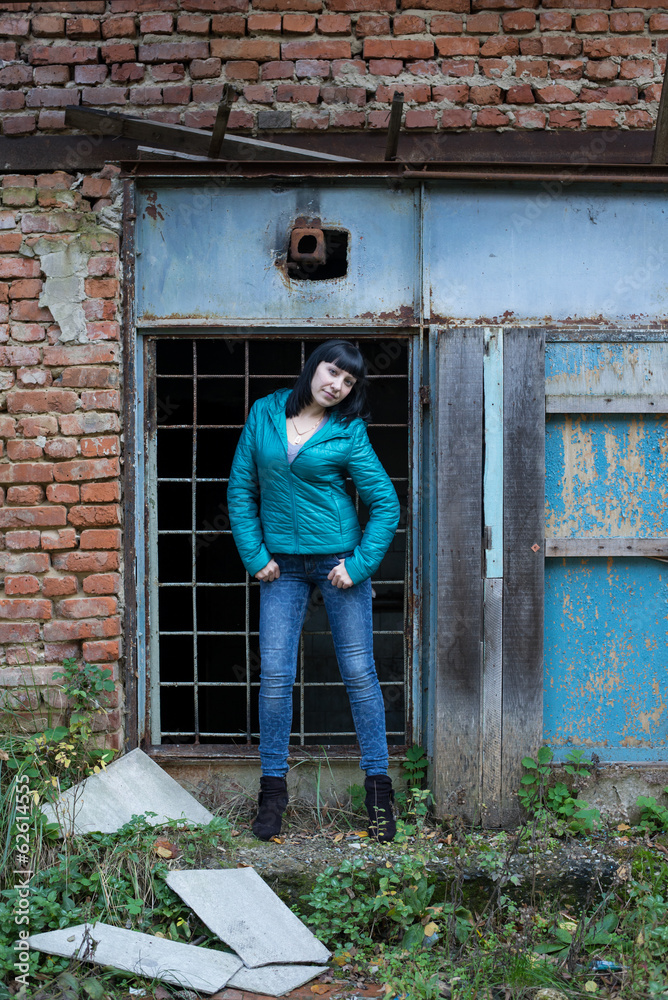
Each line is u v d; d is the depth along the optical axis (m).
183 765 3.30
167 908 2.65
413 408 3.29
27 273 3.12
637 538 3.18
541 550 3.12
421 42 3.28
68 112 3.13
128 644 3.23
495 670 3.12
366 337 3.30
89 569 3.15
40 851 2.71
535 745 3.12
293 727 4.67
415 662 3.29
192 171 3.16
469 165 3.14
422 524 3.28
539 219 3.22
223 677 4.81
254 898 2.66
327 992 2.39
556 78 3.29
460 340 3.10
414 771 3.25
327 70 3.28
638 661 3.22
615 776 3.19
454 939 2.58
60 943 2.41
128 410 3.22
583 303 3.24
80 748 3.13
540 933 2.59
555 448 3.18
